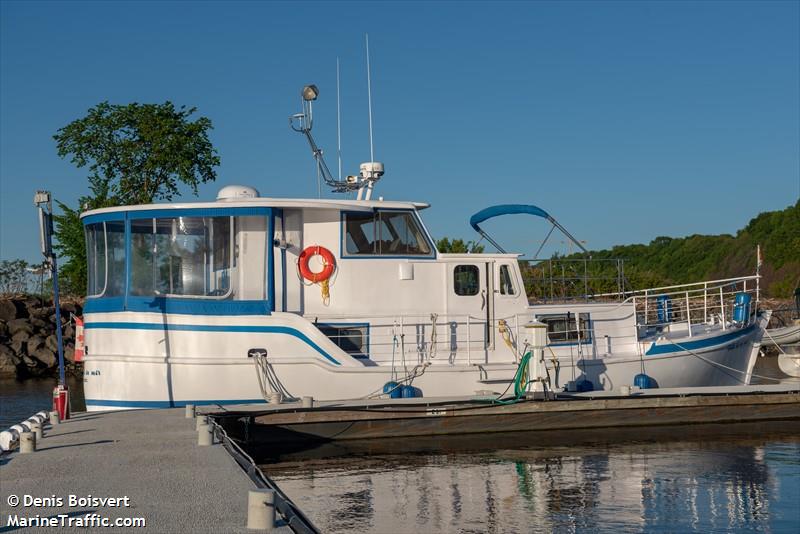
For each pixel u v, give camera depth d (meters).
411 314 16.98
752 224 100.00
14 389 31.95
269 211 16.08
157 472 8.78
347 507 10.59
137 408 15.45
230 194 16.69
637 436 15.94
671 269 103.75
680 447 14.86
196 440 11.20
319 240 16.73
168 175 38.03
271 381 15.70
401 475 12.59
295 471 12.91
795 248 86.19
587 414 16.39
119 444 10.87
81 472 8.84
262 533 6.21
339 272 16.72
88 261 16.50
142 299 15.71
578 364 17.64
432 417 15.45
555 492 11.42
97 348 15.92
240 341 15.71
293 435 14.82
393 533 9.42
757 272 20.75
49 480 8.40
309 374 15.90
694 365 18.78
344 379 16.08
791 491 11.39
